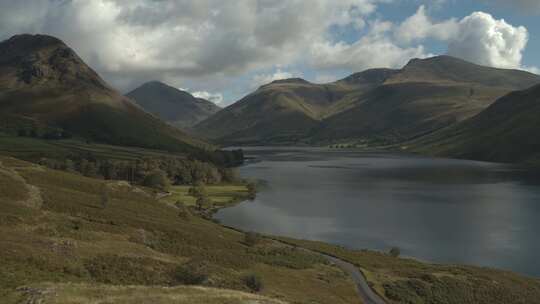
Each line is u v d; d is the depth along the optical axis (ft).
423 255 399.65
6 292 118.42
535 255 399.65
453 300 259.39
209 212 558.56
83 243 196.54
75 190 354.13
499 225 507.30
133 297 127.03
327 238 452.76
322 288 242.78
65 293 121.80
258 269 252.21
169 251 234.58
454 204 629.92
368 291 257.75
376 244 433.48
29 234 189.47
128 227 257.14
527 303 270.05
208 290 148.56
